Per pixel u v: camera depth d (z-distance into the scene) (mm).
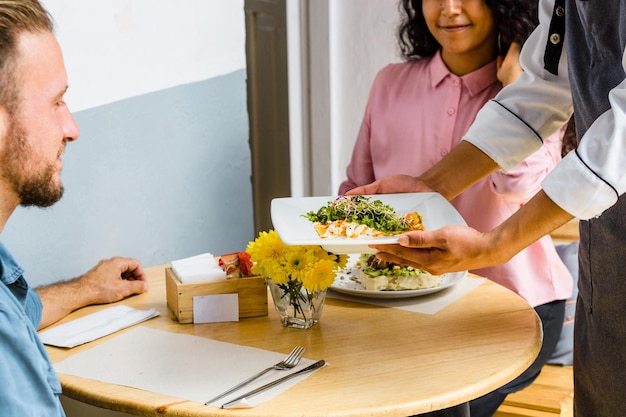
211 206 2652
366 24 3135
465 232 1448
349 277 1824
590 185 1355
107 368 1373
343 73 3225
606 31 1438
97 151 2301
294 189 3309
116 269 1763
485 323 1559
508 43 2127
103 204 2340
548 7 1714
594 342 1558
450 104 2234
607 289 1501
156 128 2445
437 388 1271
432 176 1812
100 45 2260
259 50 3293
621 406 1519
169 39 2439
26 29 1131
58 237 2238
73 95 2217
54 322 1609
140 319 1594
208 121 2594
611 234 1467
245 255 1621
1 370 1003
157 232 2502
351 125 3260
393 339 1483
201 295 1576
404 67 2373
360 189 1819
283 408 1206
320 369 1351
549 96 1733
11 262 1295
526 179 2074
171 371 1354
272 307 1683
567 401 2221
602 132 1371
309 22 3191
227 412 1198
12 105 1119
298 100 3242
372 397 1239
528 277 2166
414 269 1726
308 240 1447
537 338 1487
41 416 1059
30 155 1153
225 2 2580
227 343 1474
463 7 2094
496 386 1310
